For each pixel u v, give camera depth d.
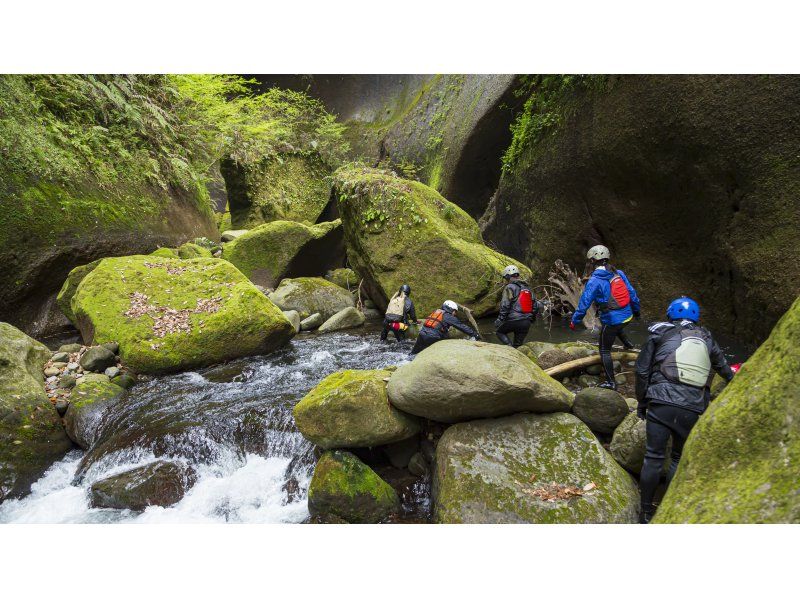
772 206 5.47
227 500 4.27
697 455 2.54
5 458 4.66
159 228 10.40
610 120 7.55
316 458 4.43
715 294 6.68
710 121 5.98
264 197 15.40
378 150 19.89
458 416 4.00
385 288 9.12
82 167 9.02
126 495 4.28
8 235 7.28
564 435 3.86
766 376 2.47
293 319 8.77
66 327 8.05
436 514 3.66
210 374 6.32
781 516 2.07
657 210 7.40
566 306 8.85
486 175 14.63
